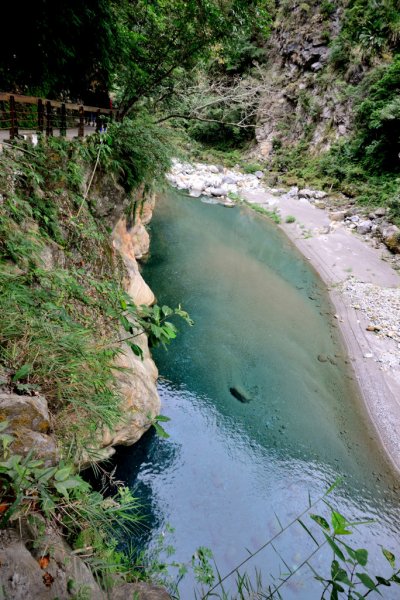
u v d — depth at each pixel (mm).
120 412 3090
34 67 6223
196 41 9891
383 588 4520
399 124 19500
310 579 4363
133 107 11352
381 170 21156
